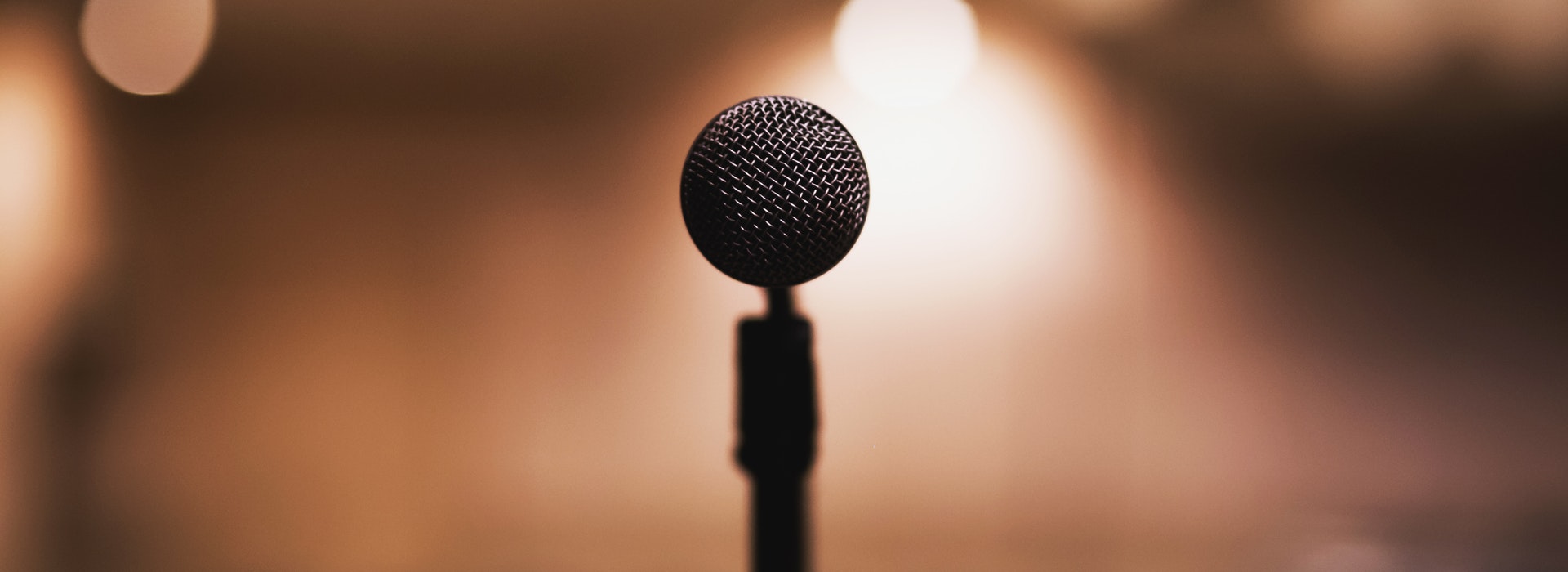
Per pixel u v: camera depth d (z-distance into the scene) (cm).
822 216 42
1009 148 53
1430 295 52
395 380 54
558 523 53
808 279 43
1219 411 53
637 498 53
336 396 54
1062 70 53
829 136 42
